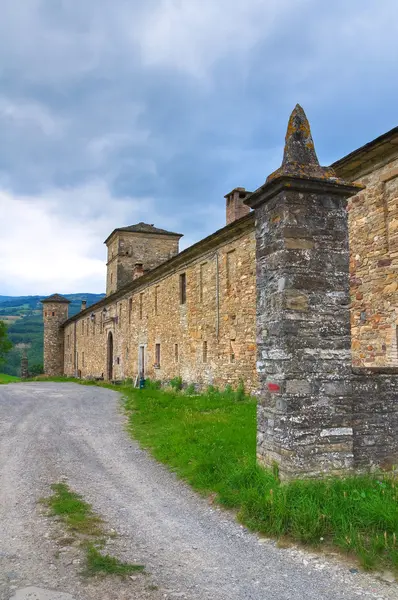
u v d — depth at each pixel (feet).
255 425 32.63
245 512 18.43
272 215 21.13
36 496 21.62
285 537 16.56
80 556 15.34
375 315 35.58
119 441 34.63
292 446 19.02
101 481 24.40
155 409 48.34
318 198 20.74
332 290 20.42
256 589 13.39
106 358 123.03
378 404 20.85
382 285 35.01
